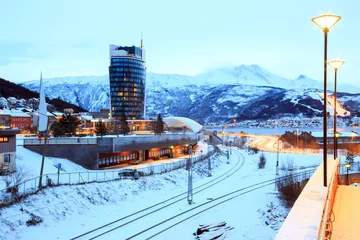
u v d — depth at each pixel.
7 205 32.00
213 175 70.06
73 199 39.25
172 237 33.31
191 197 45.84
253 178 68.44
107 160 63.38
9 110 127.06
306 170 77.50
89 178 48.19
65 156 58.38
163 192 51.84
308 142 130.50
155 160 75.94
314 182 10.12
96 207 40.12
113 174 51.94
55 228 32.66
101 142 59.41
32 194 35.97
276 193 52.94
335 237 8.23
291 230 5.59
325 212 6.92
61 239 30.64
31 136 75.38
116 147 60.47
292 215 6.48
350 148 111.25
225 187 58.22
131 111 184.62
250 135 198.00
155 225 35.88
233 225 37.59
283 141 140.88
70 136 71.81
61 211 35.97
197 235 33.78
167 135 79.75
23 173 40.47
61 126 72.00
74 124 74.44
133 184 49.97
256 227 37.03
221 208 44.44
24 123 126.12
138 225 35.88
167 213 40.75
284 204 45.94
